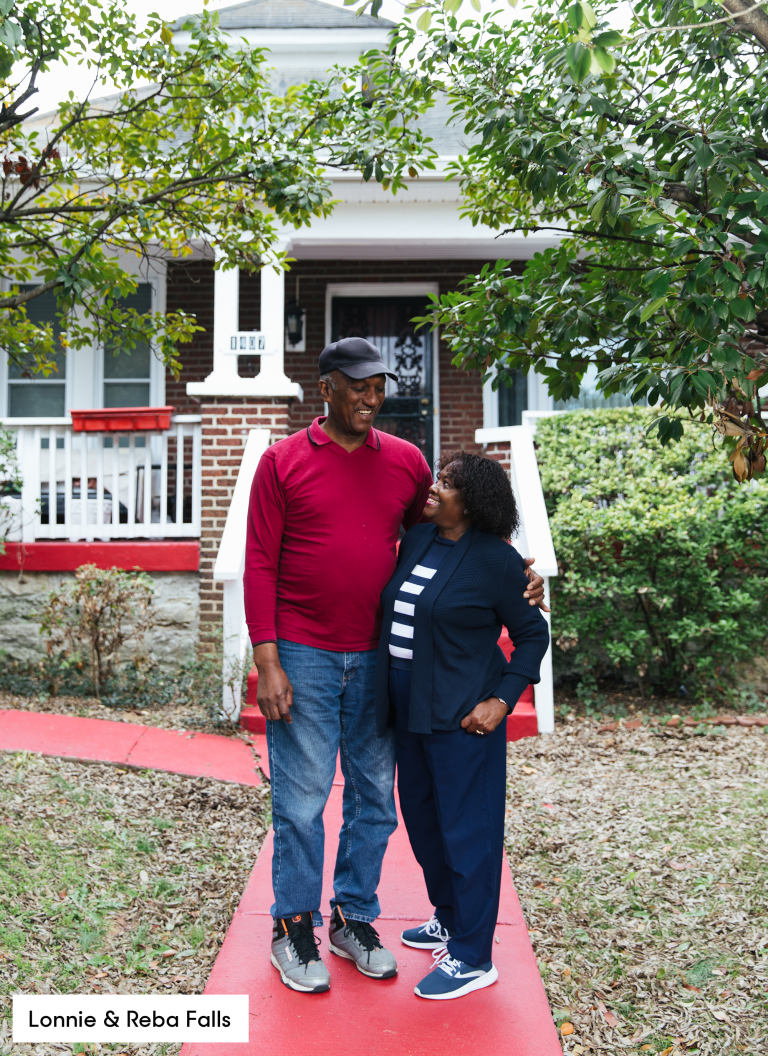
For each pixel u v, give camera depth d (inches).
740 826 152.6
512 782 178.9
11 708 215.2
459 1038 94.0
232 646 208.5
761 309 93.4
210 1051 91.2
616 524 216.5
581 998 109.3
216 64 156.8
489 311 121.4
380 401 98.5
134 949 115.0
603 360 118.0
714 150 95.7
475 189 148.5
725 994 108.4
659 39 121.3
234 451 252.2
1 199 164.1
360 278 334.3
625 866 141.3
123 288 168.7
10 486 252.4
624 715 220.5
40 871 129.3
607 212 97.4
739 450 94.2
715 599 218.7
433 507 101.4
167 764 177.9
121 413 250.7
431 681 97.7
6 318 186.7
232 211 172.4
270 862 135.9
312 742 101.6
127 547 246.7
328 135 152.4
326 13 330.3
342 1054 91.1
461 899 98.5
